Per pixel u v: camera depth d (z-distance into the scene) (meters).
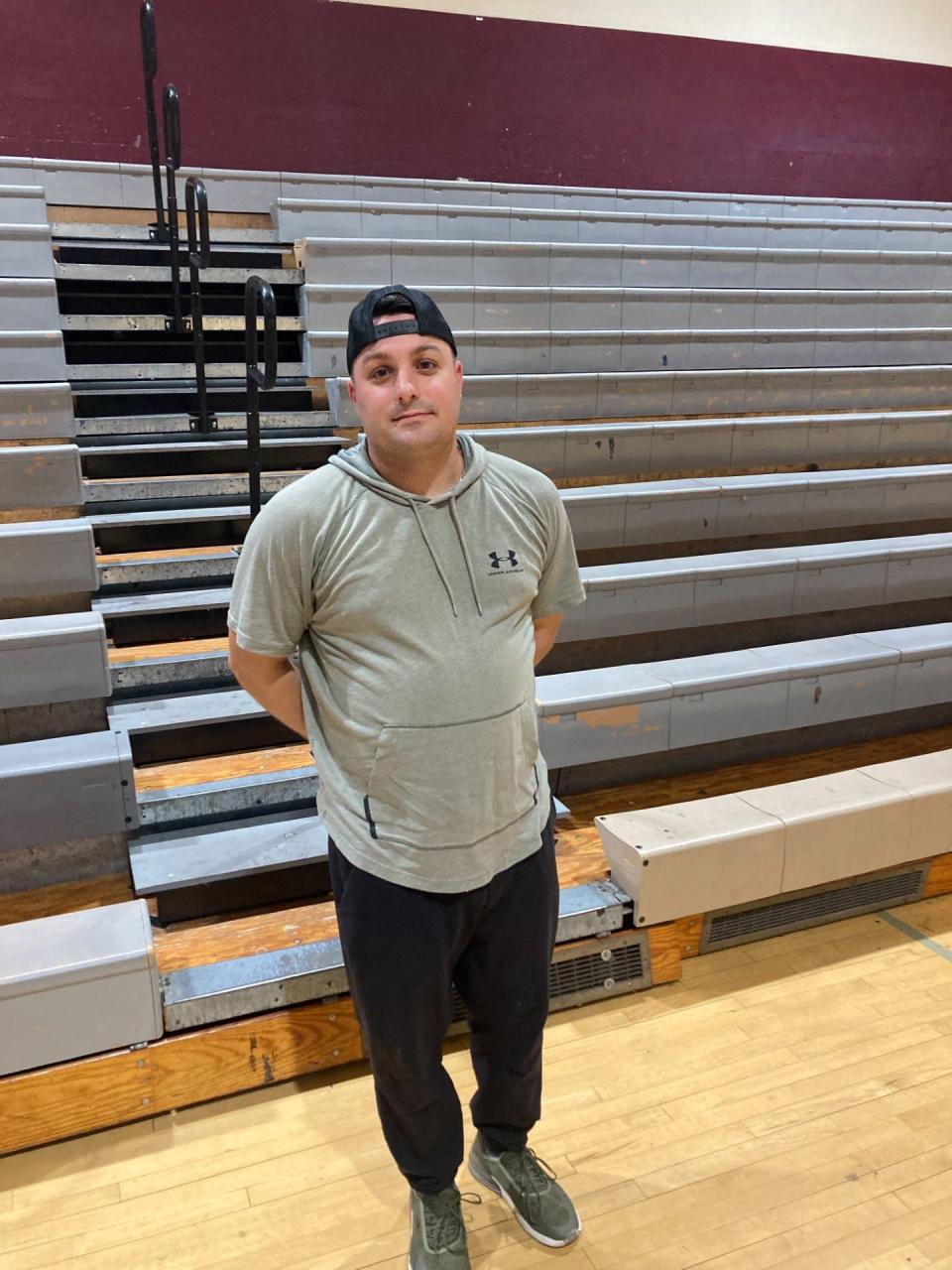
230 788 2.49
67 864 2.48
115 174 4.59
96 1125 1.95
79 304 3.94
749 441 3.86
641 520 3.38
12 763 2.28
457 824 1.36
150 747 2.62
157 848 2.37
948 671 3.21
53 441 3.30
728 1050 2.18
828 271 4.87
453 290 3.96
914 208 6.26
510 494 1.40
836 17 5.94
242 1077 2.04
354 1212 1.77
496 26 5.27
